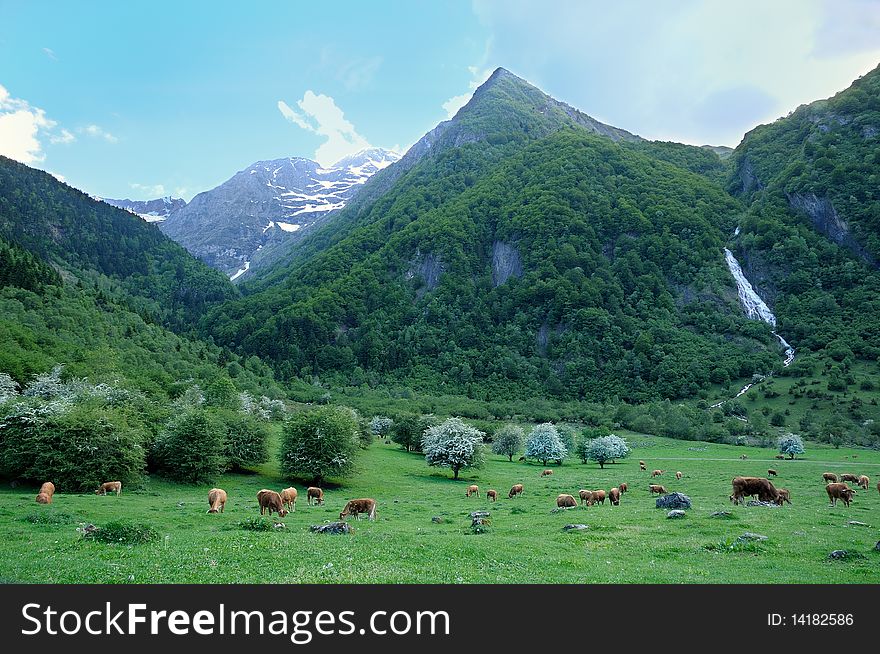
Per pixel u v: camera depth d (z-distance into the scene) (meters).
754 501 42.91
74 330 164.12
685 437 164.50
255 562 19.67
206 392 125.75
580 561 21.78
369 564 19.83
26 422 57.00
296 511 45.50
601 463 111.62
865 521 32.44
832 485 42.59
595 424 191.88
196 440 68.25
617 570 20.39
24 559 19.78
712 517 33.50
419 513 45.91
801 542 25.42
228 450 77.19
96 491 53.81
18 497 45.16
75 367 114.75
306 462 72.56
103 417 59.53
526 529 32.66
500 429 132.00
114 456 57.84
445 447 90.56
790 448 120.19
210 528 32.25
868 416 171.12
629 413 190.75
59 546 22.41
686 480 75.62
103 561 19.48
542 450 115.56
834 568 20.66
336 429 75.25
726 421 179.00
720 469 96.38
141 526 25.00
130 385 102.62
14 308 155.38
